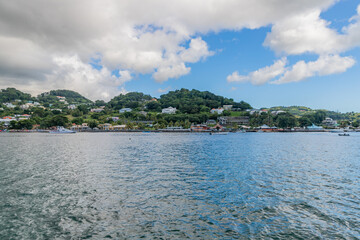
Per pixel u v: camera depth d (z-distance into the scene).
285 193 26.92
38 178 33.84
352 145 91.62
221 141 113.19
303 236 17.20
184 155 59.38
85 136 172.62
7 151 68.56
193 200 24.53
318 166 43.62
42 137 157.12
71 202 23.89
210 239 16.80
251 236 17.22
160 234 17.50
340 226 18.81
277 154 61.53
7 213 21.12
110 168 41.44
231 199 24.84
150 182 31.55
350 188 28.98
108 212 21.42
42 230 18.03
